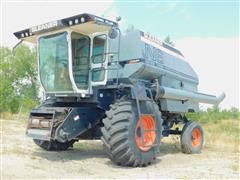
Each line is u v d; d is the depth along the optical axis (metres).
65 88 7.48
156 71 8.76
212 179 5.97
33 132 7.09
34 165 6.30
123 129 6.52
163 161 8.04
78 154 8.28
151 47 8.82
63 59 7.40
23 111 24.72
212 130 17.86
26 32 7.92
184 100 9.86
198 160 8.43
